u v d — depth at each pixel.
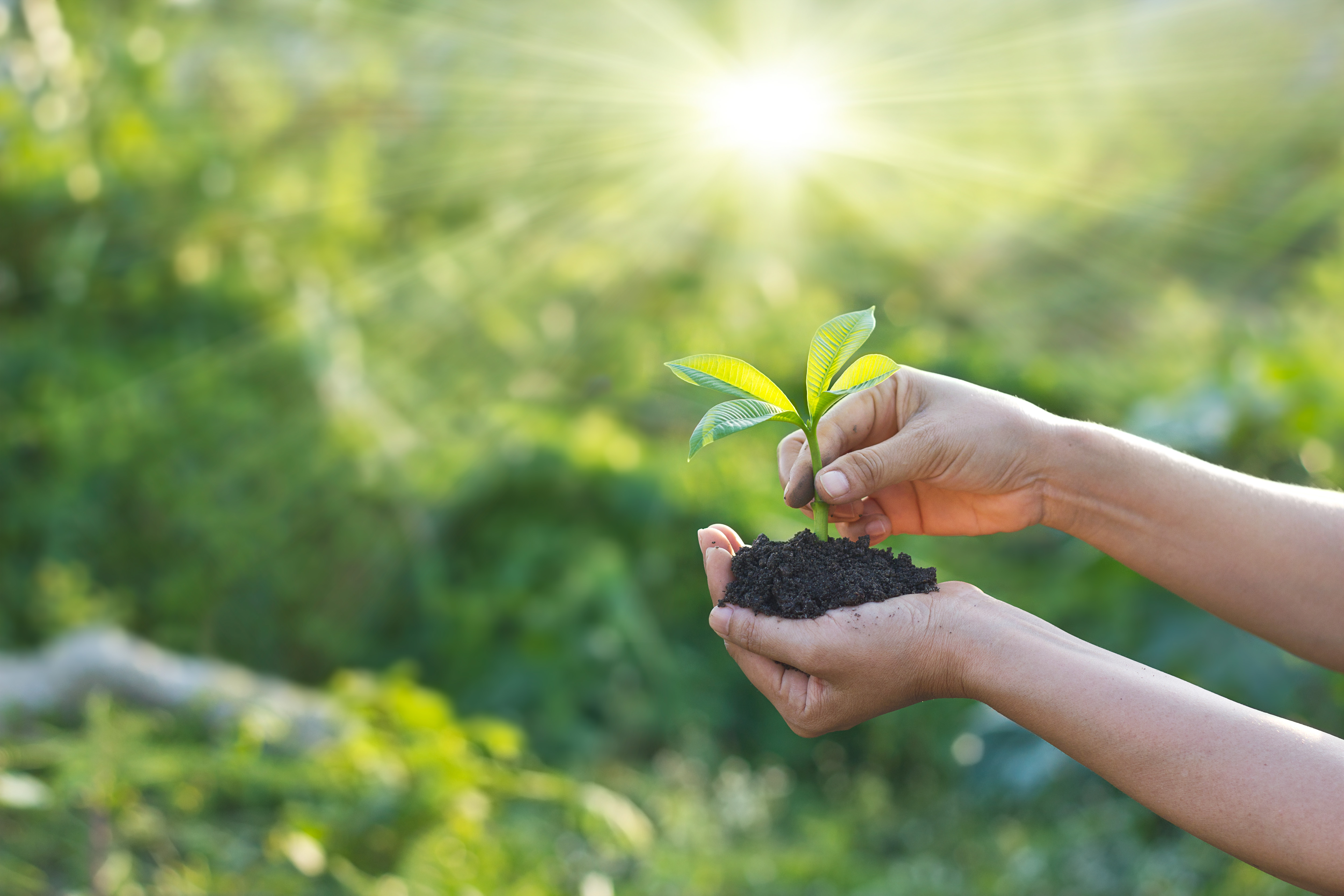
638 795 2.74
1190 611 2.67
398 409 3.63
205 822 1.80
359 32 4.41
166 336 3.23
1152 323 5.68
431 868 1.67
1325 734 0.73
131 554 2.94
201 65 3.76
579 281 4.91
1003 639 0.83
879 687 0.88
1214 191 6.90
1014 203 6.78
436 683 3.06
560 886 2.00
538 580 3.19
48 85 3.07
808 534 1.00
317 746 1.98
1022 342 5.58
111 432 2.95
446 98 4.75
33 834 1.68
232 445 3.10
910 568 0.97
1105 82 7.24
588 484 3.39
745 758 3.23
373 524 3.18
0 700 2.15
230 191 3.46
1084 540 1.06
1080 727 0.77
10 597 2.72
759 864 2.42
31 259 3.12
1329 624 0.96
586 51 5.25
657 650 3.16
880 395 1.09
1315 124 6.96
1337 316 3.87
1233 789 0.71
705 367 0.95
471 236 4.77
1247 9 7.20
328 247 3.83
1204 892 2.10
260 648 2.99
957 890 2.33
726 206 5.92
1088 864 2.29
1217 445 2.83
